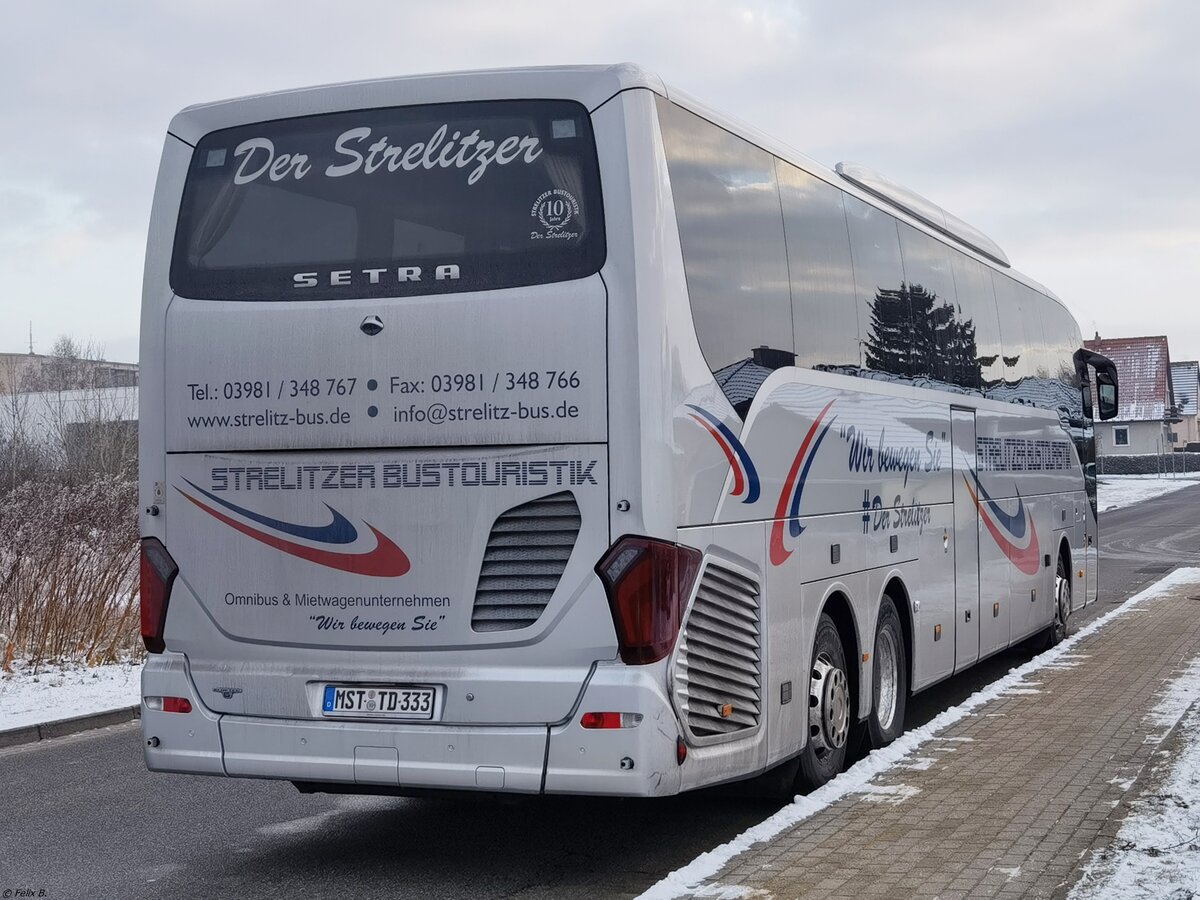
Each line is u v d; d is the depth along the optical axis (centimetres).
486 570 625
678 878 598
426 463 635
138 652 1492
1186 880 568
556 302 618
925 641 1024
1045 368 1512
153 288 693
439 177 645
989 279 1288
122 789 903
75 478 1781
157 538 688
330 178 665
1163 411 10569
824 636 812
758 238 747
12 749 1076
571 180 627
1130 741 914
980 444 1217
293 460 659
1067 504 1596
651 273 617
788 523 754
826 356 838
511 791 616
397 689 636
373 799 861
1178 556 3045
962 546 1140
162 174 698
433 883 649
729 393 687
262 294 668
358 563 645
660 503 609
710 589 653
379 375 641
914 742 917
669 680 611
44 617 1437
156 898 632
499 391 622
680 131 666
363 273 652
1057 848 642
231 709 667
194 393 678
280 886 649
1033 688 1177
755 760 695
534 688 610
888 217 1000
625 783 597
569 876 661
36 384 3603
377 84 662
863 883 589
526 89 640
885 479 939
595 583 607
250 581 666
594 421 610
